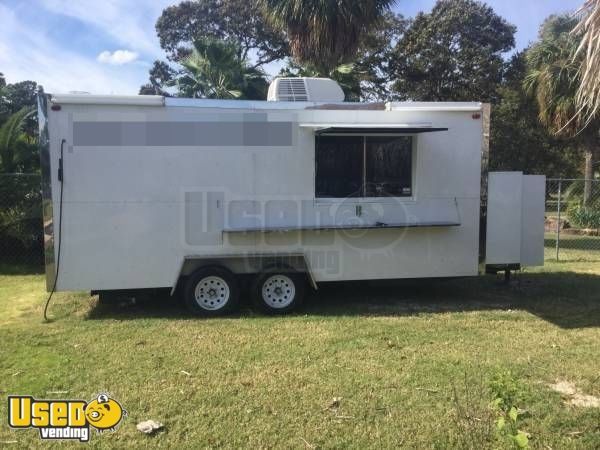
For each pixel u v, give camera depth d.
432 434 3.42
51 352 4.95
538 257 7.18
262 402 3.87
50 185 5.99
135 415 3.67
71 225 6.07
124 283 6.21
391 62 27.28
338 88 7.02
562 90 15.30
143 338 5.38
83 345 5.15
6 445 3.31
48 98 5.93
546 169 30.02
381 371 4.46
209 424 3.56
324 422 3.58
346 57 11.99
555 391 4.05
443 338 5.39
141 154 6.13
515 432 3.04
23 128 11.12
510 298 7.30
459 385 4.16
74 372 4.43
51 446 3.30
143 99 6.09
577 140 18.03
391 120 6.63
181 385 4.16
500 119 28.23
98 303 6.97
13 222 9.73
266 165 6.40
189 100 6.20
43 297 7.31
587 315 6.38
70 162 6.01
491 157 29.06
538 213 7.15
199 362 4.66
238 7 30.66
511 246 7.00
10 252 9.96
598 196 17.25
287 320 6.11
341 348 5.06
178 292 7.12
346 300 7.20
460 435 3.35
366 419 3.62
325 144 6.52
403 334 5.52
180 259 6.30
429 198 6.80
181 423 3.56
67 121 5.97
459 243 6.91
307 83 6.92
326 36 11.49
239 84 17.62
